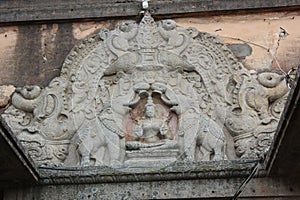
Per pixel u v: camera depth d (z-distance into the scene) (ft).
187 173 19.83
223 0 24.30
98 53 22.68
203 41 22.85
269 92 21.81
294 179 19.79
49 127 21.42
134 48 22.67
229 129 21.30
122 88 22.09
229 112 21.52
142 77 22.24
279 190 19.69
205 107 21.70
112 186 20.06
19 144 17.52
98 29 24.50
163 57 22.48
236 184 19.79
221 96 21.80
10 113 22.16
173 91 21.95
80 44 22.90
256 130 21.04
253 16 24.25
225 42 23.67
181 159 20.65
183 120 21.33
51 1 25.43
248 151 20.67
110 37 22.82
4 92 23.26
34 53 24.14
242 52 23.41
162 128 21.31
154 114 21.72
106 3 25.07
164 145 20.90
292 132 16.83
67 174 20.04
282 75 22.22
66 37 24.39
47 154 20.99
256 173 19.69
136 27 23.08
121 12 24.54
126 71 22.43
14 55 24.14
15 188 20.26
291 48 23.49
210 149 20.88
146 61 22.41
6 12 24.88
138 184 20.01
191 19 24.35
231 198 19.71
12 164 18.39
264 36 23.76
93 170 20.06
